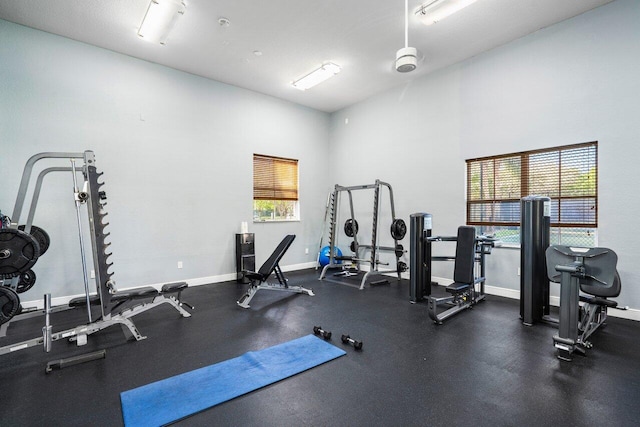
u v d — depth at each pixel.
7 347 2.24
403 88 5.39
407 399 1.91
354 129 6.31
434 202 4.98
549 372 2.22
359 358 2.44
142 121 4.47
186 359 2.44
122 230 4.31
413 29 3.78
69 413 1.78
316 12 3.44
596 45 3.42
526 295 3.18
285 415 1.76
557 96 3.71
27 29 3.67
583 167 3.57
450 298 3.44
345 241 6.53
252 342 2.76
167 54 4.34
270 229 5.90
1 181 3.54
